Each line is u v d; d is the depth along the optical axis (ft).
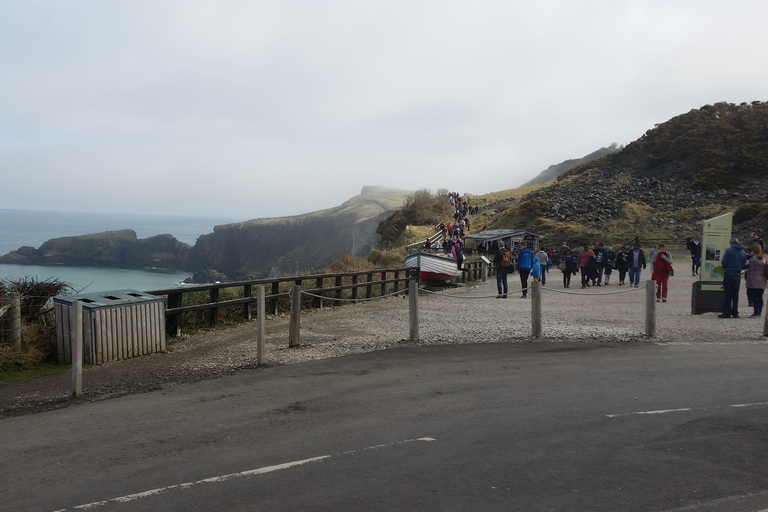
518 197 294.66
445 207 277.44
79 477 16.52
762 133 241.35
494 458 17.83
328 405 23.77
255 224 579.07
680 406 23.59
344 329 44.27
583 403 24.00
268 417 22.17
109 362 32.48
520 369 30.27
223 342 38.60
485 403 24.00
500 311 55.42
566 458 17.85
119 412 23.00
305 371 29.89
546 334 40.50
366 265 83.46
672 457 18.03
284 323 47.57
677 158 250.98
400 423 21.35
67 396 25.72
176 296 40.81
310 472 16.72
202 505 14.61
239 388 26.58
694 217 190.60
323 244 538.88
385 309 57.00
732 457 18.07
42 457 18.16
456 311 55.47
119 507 14.55
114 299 33.99
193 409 23.31
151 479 16.31
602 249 83.56
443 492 15.35
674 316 50.85
